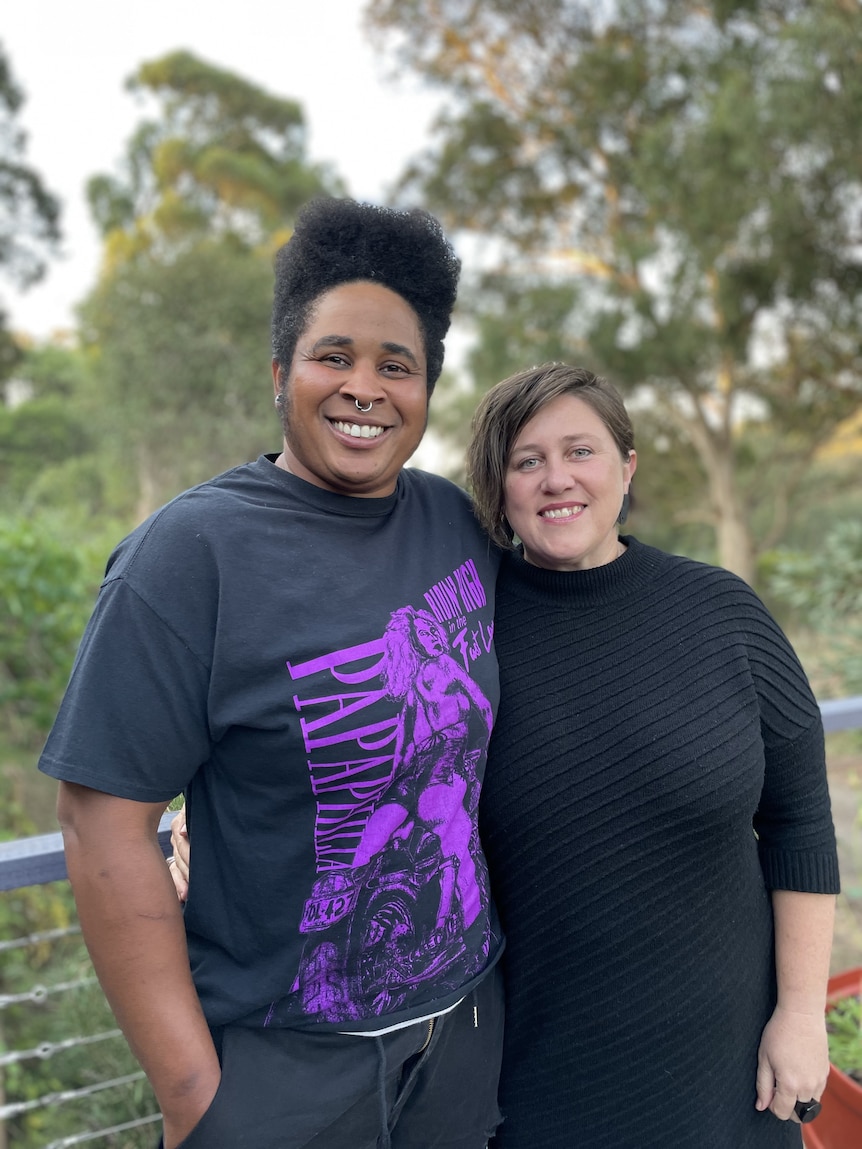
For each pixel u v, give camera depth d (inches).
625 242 468.8
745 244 421.4
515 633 54.9
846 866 97.1
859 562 191.2
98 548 220.2
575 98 510.9
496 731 53.1
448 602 49.6
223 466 756.0
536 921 52.3
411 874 45.9
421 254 47.0
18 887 53.0
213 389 756.6
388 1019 45.3
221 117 1049.5
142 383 749.9
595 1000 51.9
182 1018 42.3
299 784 42.9
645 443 562.9
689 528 635.5
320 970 44.3
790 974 55.6
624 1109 52.1
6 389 1010.1
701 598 54.9
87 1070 81.1
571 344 506.3
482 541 55.7
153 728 41.2
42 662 183.9
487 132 533.0
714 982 52.4
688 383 489.7
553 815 51.6
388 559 48.0
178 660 41.6
